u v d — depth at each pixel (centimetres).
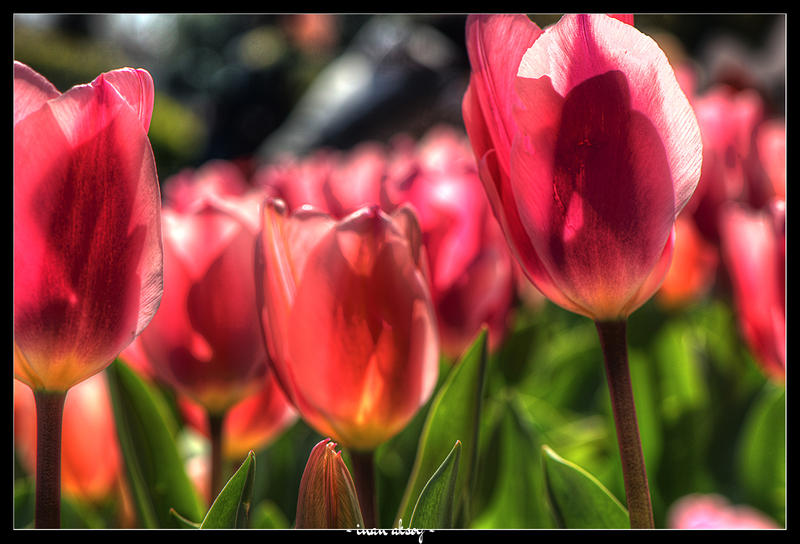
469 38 37
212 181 73
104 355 35
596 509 41
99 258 35
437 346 39
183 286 44
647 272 36
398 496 52
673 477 61
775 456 58
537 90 36
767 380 70
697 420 64
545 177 36
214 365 44
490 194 37
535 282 37
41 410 35
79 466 50
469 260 51
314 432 65
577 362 80
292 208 59
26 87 35
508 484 50
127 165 35
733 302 71
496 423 51
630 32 36
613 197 36
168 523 44
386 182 51
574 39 36
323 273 38
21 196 35
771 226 46
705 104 71
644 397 65
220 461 45
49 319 35
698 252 76
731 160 68
